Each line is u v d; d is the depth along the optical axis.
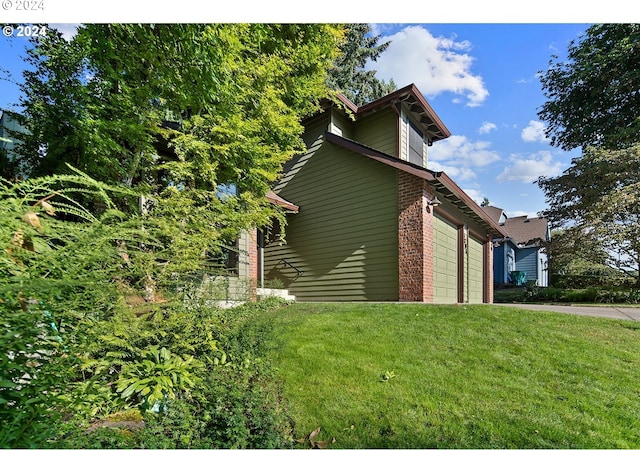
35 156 5.01
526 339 4.32
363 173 8.38
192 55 3.85
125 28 3.80
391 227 7.74
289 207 8.69
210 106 4.76
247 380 3.11
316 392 3.12
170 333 3.20
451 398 3.02
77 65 4.40
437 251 8.11
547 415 2.78
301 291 9.34
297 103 6.61
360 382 3.29
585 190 14.27
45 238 2.15
